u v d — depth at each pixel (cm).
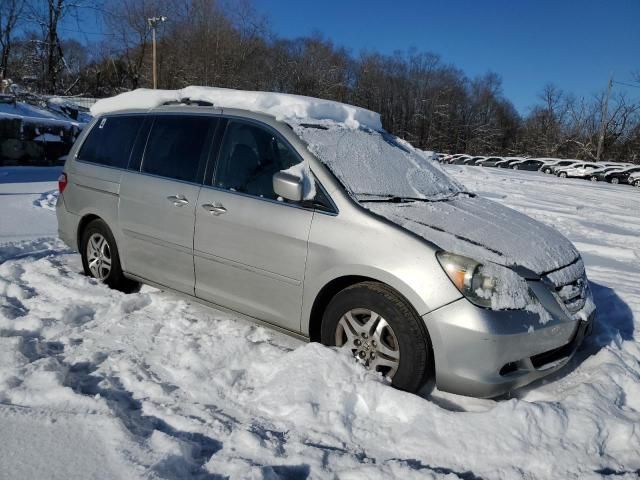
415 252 296
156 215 407
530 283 303
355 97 6719
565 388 321
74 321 390
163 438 247
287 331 349
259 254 347
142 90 474
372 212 317
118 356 332
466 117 7981
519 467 244
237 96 402
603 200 1845
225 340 347
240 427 266
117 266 452
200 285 387
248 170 368
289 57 5456
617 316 475
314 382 291
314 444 256
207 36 4462
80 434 252
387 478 228
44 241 641
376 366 308
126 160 446
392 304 298
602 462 252
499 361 283
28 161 1561
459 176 2598
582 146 6444
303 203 334
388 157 399
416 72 7444
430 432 260
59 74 4347
